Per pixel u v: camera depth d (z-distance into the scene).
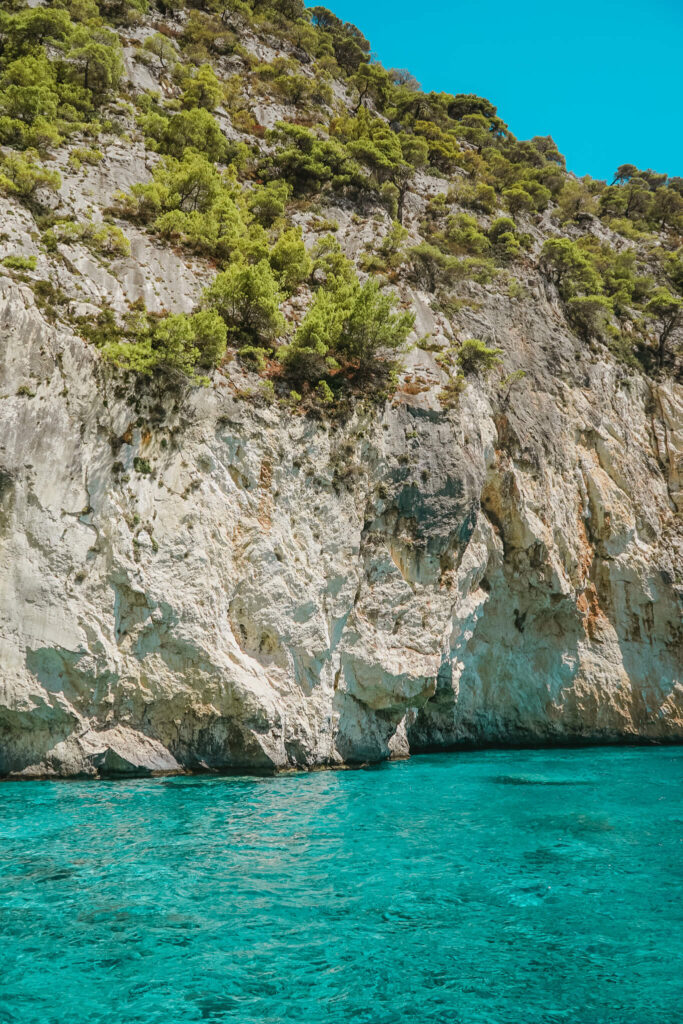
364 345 28.17
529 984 9.23
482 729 32.25
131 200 30.67
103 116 36.72
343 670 24.61
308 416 26.22
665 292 46.38
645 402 40.50
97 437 21.86
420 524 26.69
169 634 21.03
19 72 34.09
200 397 23.92
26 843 13.80
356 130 46.91
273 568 23.70
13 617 19.59
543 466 34.62
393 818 16.77
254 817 16.30
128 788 18.67
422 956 9.86
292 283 31.12
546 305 41.00
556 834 15.73
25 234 25.53
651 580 35.00
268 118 46.38
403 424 27.64
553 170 60.72
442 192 48.34
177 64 44.88
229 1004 8.54
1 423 20.52
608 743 33.53
